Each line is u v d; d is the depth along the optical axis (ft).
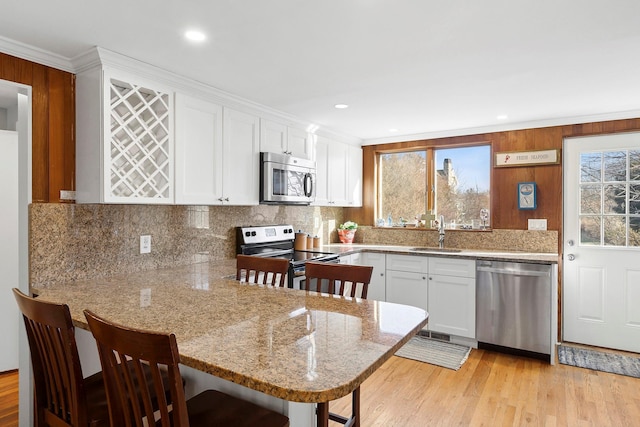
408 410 7.83
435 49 6.82
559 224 12.03
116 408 3.60
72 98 7.30
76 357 3.99
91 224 7.65
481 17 5.68
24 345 6.80
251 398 4.77
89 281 7.35
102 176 6.88
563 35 6.26
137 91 7.45
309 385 3.01
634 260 11.14
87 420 4.15
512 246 12.70
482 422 7.37
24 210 6.81
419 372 9.68
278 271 7.18
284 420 4.18
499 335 10.94
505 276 10.83
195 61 7.39
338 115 11.57
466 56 7.14
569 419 7.47
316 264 6.68
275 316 4.97
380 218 15.79
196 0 5.24
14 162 9.33
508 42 6.54
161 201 7.86
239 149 9.85
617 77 8.23
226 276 8.06
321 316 4.99
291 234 12.84
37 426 4.68
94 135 7.01
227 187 9.46
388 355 3.77
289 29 6.09
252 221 11.73
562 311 12.09
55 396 4.49
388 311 5.24
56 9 5.45
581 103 10.23
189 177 8.48
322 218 15.08
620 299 11.30
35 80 6.82
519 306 10.64
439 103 10.25
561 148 12.00
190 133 8.52
